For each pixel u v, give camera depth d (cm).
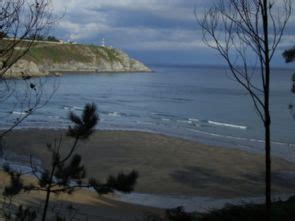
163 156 2689
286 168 2525
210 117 5197
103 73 16462
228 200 1909
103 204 1664
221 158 2716
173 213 733
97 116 581
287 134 4000
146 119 4828
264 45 565
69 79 11881
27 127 3528
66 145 2838
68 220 1120
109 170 2323
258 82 9638
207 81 13038
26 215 632
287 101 6962
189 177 2252
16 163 2325
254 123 4712
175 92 8788
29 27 495
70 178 589
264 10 557
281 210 966
